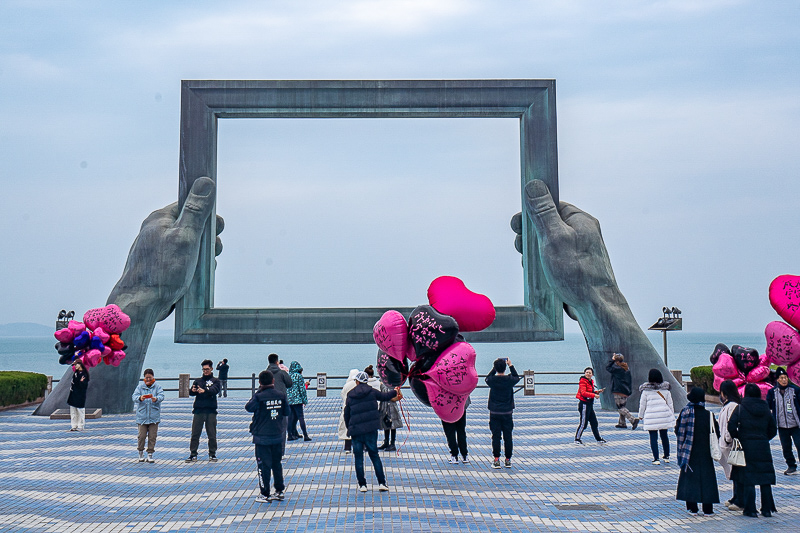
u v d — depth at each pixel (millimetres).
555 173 21812
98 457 13227
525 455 13383
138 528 8359
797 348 13617
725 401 9625
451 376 10734
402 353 11195
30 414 20234
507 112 22062
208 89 21844
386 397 10359
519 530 8227
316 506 9320
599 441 14984
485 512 9039
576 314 21969
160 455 13461
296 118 22312
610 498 9898
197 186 21328
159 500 9766
